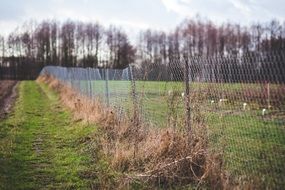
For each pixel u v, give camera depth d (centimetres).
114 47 9350
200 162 671
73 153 938
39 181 734
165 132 757
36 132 1241
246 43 7612
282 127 856
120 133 934
